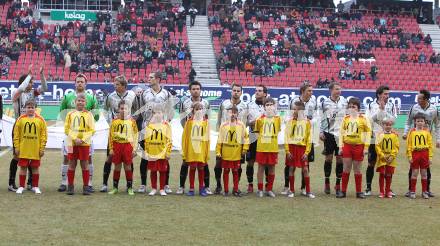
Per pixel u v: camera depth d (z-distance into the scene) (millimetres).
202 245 7406
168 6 42094
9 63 34562
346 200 10781
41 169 14078
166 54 36594
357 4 45469
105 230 8055
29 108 10602
